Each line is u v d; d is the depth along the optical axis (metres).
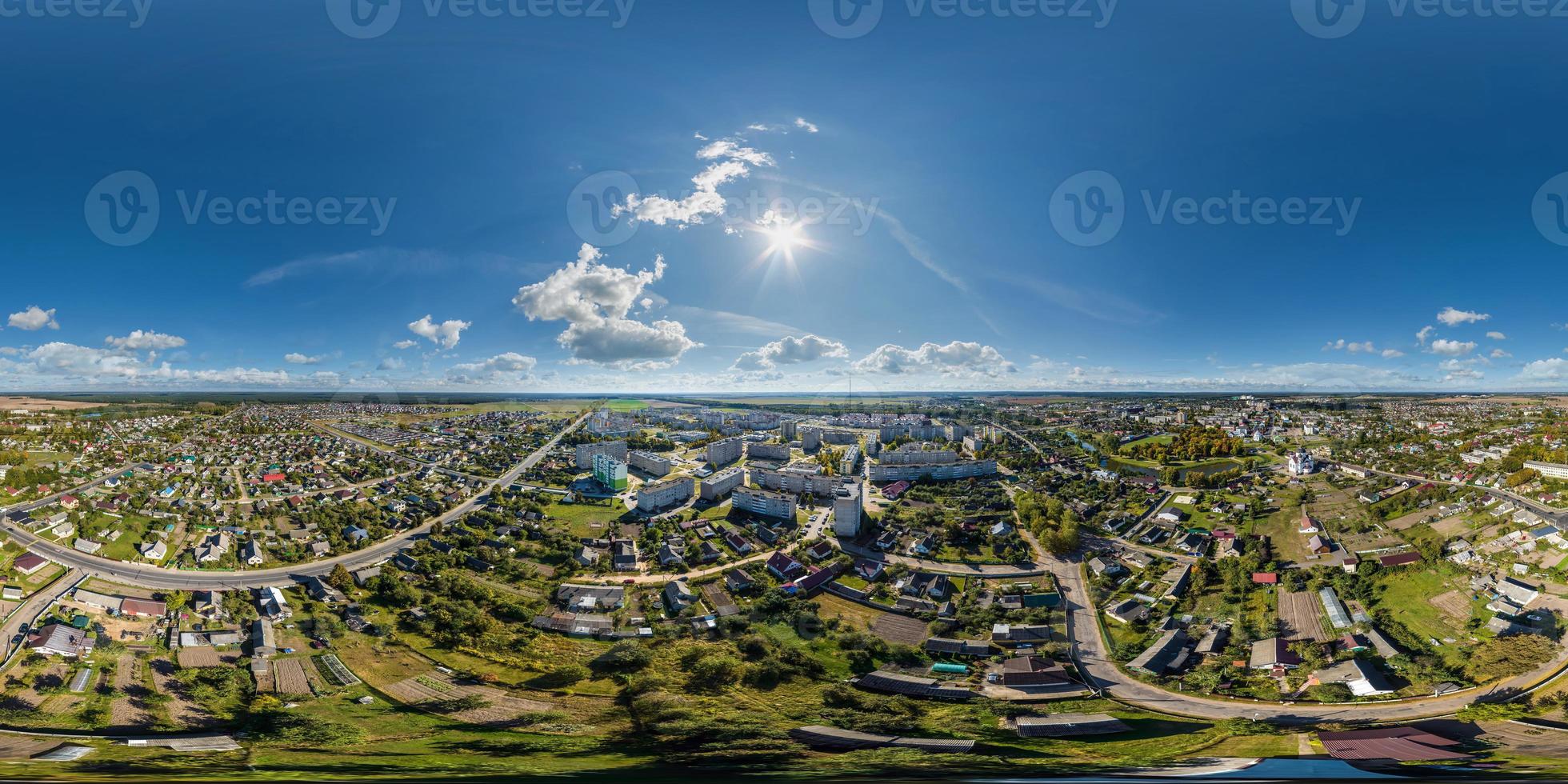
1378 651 97.31
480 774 65.19
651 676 93.75
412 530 172.00
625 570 140.50
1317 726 77.88
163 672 93.19
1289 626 108.94
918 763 69.69
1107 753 72.06
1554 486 147.12
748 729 78.12
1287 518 164.88
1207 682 93.19
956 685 93.50
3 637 100.19
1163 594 126.81
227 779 62.81
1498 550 121.94
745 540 159.62
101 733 76.69
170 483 199.25
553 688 90.94
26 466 199.12
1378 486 178.62
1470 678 88.94
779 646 104.69
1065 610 120.38
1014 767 67.44
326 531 162.50
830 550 149.88
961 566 143.62
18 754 69.56
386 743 74.44
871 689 92.69
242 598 119.75
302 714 82.06
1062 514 169.38
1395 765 65.88
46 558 129.50
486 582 133.62
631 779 64.62
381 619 114.56
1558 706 79.06
